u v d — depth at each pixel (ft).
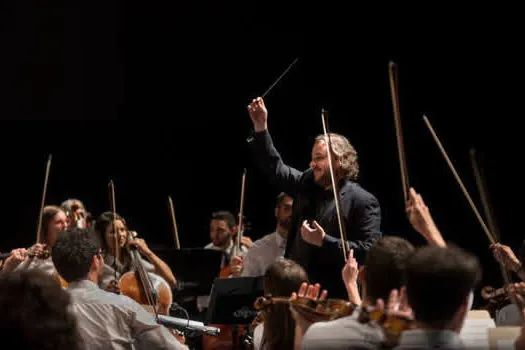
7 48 39.99
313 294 12.32
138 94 41.16
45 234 24.56
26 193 41.65
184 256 29.37
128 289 25.18
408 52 38.01
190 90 41.01
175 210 42.88
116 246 25.53
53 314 9.39
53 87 40.60
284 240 29.25
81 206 27.04
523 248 17.54
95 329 14.40
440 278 9.35
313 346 10.55
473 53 36.99
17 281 9.48
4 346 9.23
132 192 42.52
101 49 40.86
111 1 40.78
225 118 41.04
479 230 38.29
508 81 36.55
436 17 37.42
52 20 40.40
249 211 42.80
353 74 39.04
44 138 41.09
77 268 14.87
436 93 37.81
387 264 10.91
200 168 41.98
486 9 36.55
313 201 20.26
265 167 20.62
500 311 15.89
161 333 14.73
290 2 39.70
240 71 40.55
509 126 36.81
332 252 18.47
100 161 41.63
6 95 40.09
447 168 38.29
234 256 30.12
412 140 38.42
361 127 39.29
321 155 19.84
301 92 39.86
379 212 19.92
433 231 12.82
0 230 41.78
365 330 10.39
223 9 40.47
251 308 23.21
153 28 40.93
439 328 9.46
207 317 23.35
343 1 38.88
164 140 41.63
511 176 37.01
